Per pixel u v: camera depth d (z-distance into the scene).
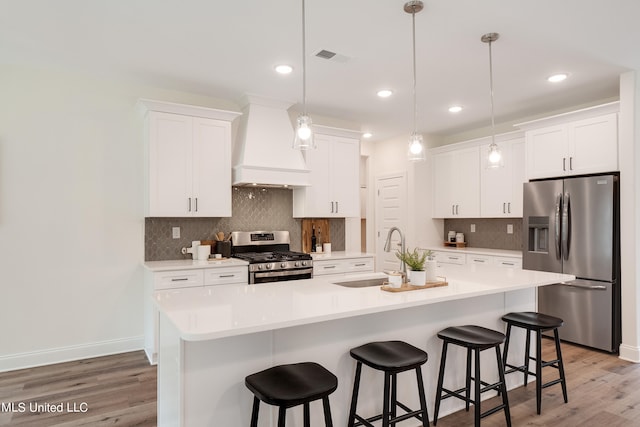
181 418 1.71
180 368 1.71
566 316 3.87
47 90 3.38
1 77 3.22
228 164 3.92
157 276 3.32
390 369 1.85
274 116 4.21
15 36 2.73
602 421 2.43
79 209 3.50
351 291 2.30
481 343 2.20
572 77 3.56
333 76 3.52
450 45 2.90
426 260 2.52
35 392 2.79
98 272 3.57
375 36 2.77
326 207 4.67
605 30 2.68
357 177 4.95
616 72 3.44
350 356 2.15
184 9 2.39
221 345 1.79
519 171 4.70
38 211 3.34
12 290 3.23
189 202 3.71
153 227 3.90
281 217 4.71
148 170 3.55
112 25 2.59
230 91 3.91
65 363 3.37
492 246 5.45
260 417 1.89
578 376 3.10
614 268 3.55
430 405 2.49
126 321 3.68
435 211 5.82
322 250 4.98
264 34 2.73
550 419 2.46
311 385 1.62
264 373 1.74
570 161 3.93
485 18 2.52
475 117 4.91
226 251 4.04
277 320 1.66
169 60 3.16
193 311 1.81
